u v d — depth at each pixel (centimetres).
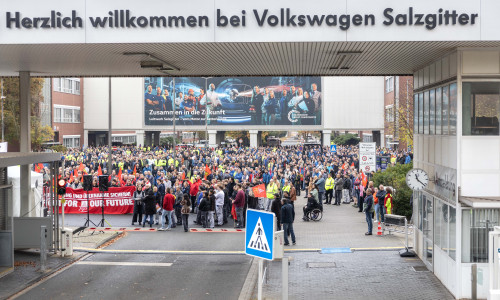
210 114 7838
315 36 1297
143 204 2581
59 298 1403
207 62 1741
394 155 4978
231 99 7800
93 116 8475
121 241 2188
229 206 2823
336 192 3312
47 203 2889
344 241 2138
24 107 2036
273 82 7750
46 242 1764
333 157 4931
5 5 1346
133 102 8150
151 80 8050
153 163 4738
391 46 1360
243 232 2395
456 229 1379
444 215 1502
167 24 1323
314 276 1617
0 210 1678
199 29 1319
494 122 1365
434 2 1266
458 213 1367
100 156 5419
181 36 1322
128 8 1330
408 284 1519
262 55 1570
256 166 4988
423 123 1734
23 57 1634
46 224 1884
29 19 1345
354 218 2748
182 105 7950
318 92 7731
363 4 1284
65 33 1344
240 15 1310
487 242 1368
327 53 1512
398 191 2583
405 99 4909
